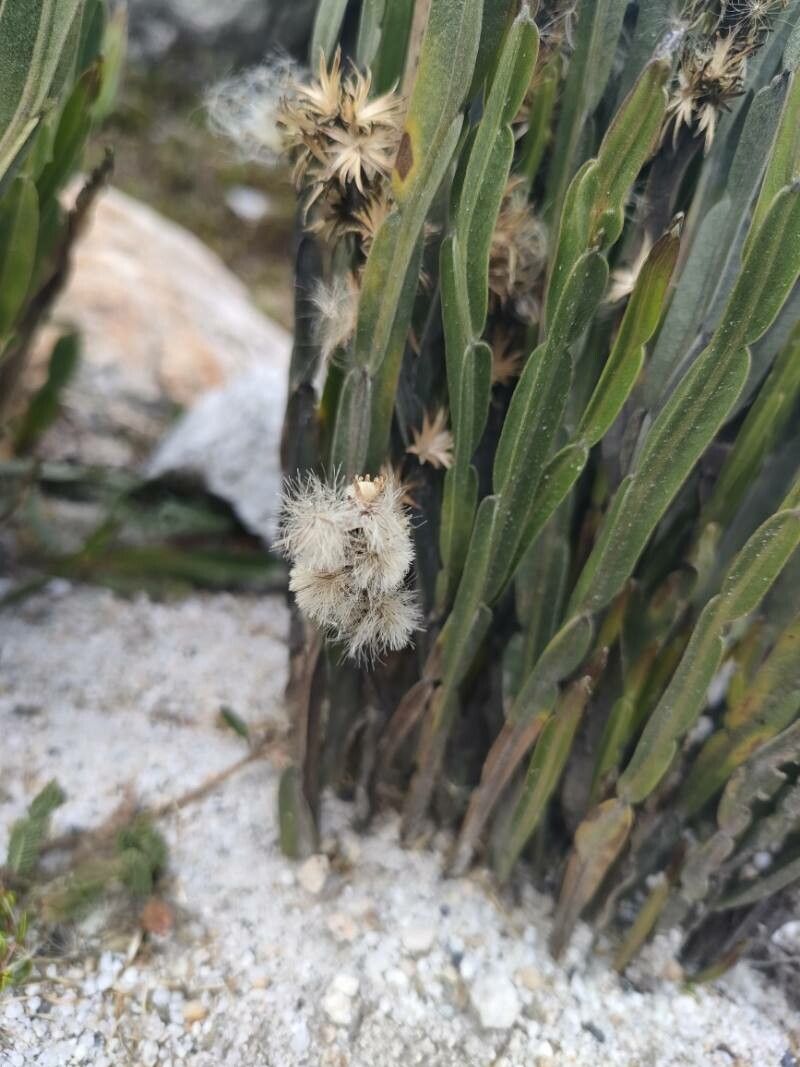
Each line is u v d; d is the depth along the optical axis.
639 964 0.15
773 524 0.11
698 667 0.12
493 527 0.12
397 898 0.15
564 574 0.13
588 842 0.13
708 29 0.11
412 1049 0.13
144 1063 0.13
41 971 0.14
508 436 0.12
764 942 0.15
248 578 0.23
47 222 0.16
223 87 0.14
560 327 0.11
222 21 0.47
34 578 0.22
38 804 0.14
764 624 0.13
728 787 0.12
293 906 0.15
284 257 0.51
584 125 0.12
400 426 0.14
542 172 0.13
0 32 0.12
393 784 0.16
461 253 0.11
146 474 0.25
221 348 0.31
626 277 0.12
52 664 0.20
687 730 0.12
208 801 0.17
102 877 0.15
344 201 0.12
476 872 0.16
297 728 0.14
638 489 0.11
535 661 0.14
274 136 0.13
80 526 0.24
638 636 0.13
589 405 0.12
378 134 0.11
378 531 0.11
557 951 0.14
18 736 0.18
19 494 0.21
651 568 0.13
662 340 0.12
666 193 0.12
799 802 0.12
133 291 0.30
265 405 0.25
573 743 0.14
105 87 0.18
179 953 0.14
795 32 0.11
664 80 0.10
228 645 0.21
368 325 0.12
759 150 0.11
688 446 0.11
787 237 0.10
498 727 0.15
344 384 0.12
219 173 0.52
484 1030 0.14
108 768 0.17
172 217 0.50
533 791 0.13
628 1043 0.14
